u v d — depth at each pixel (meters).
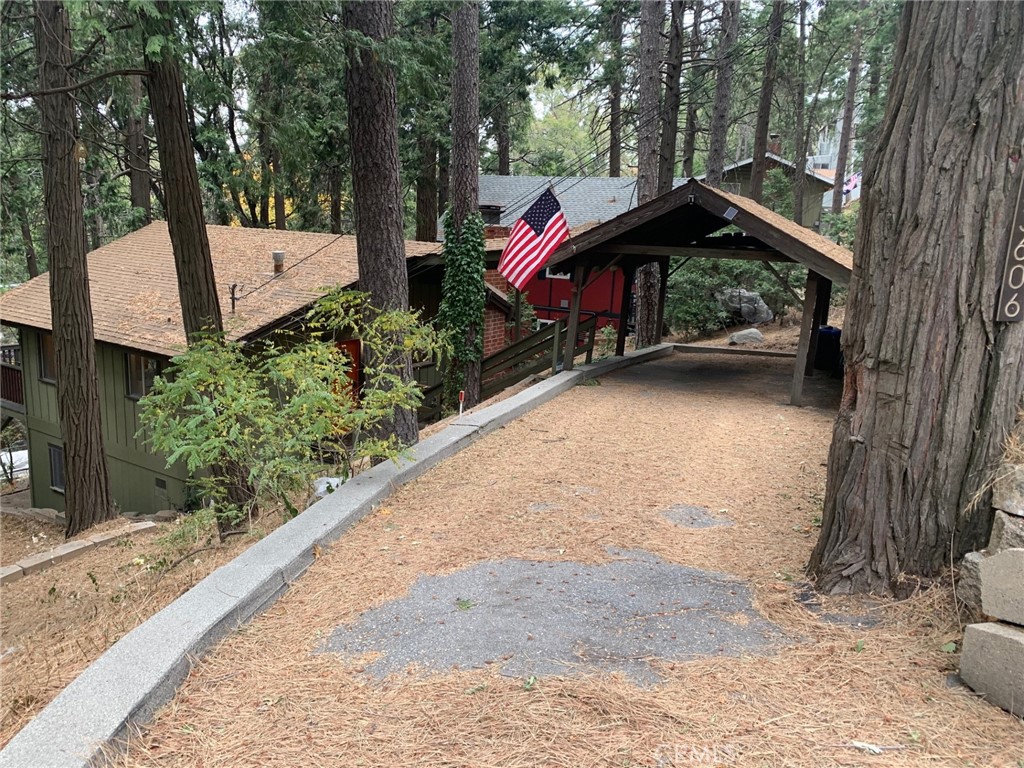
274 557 3.95
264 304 11.38
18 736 2.32
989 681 2.51
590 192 25.94
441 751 2.34
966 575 2.94
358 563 4.16
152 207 23.62
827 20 22.59
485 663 2.95
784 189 24.08
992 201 2.91
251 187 17.73
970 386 3.05
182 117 6.81
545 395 9.29
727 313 20.27
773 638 3.09
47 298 14.51
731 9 17.31
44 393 14.52
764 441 7.16
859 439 3.37
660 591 3.64
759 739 2.34
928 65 3.03
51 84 8.37
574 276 10.96
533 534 4.55
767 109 19.34
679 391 10.16
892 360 3.22
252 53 6.39
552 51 22.14
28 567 7.52
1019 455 2.94
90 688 2.60
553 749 2.32
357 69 7.00
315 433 5.10
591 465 6.27
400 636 3.22
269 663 3.02
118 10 5.68
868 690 2.62
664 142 18.69
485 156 35.12
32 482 15.62
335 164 20.64
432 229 23.47
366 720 2.55
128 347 10.98
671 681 2.74
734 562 4.03
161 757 2.37
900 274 3.15
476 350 13.46
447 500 5.36
